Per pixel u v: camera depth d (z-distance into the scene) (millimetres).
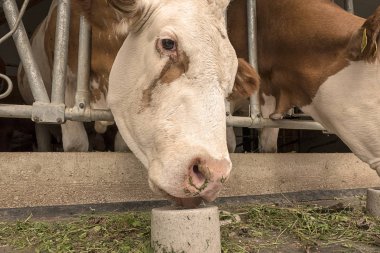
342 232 1361
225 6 1093
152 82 1078
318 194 2096
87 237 1224
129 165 1723
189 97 1012
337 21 1709
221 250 1126
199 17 1048
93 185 1662
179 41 1028
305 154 2119
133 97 1144
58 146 3494
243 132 4445
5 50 4430
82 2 1395
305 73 1751
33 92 1598
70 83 1960
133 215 1444
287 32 1867
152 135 1078
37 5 4078
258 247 1188
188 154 960
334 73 1629
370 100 1531
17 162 1549
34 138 3635
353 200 2035
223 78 1037
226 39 1071
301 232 1350
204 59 1018
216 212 1063
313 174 2139
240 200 1888
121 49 1233
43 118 1575
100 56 1746
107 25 1616
